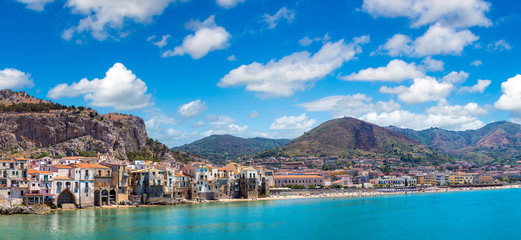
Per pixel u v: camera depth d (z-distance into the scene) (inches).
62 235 5236.2
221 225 6176.2
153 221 6481.3
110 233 5418.3
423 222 6658.5
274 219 6850.4
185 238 5201.8
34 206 7583.7
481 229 6008.9
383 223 6530.5
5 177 7519.7
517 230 5915.4
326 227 6117.1
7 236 5103.3
